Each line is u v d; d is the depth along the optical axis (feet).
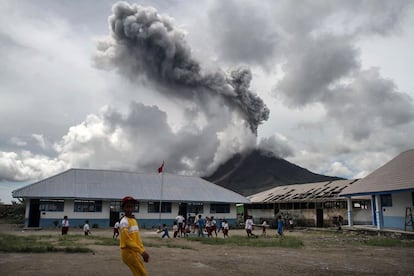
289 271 32.27
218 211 130.62
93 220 110.73
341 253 47.50
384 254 46.39
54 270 30.22
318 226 123.44
